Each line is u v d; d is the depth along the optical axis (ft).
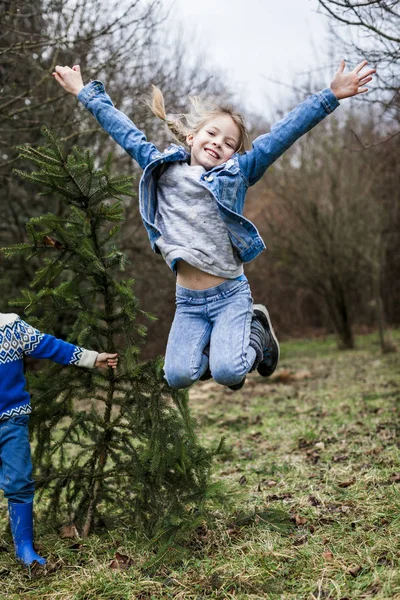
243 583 9.89
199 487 12.21
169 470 12.43
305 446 18.63
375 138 43.14
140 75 27.43
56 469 12.91
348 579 9.66
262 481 15.52
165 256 10.11
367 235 42.83
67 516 13.43
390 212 48.52
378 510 12.06
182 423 12.34
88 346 12.78
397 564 9.82
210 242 10.02
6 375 11.33
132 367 11.73
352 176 43.32
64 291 12.16
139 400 12.44
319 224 43.06
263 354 11.20
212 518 12.39
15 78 24.50
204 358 10.30
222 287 10.23
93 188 11.86
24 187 31.42
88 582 10.26
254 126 42.57
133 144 10.57
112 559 11.18
